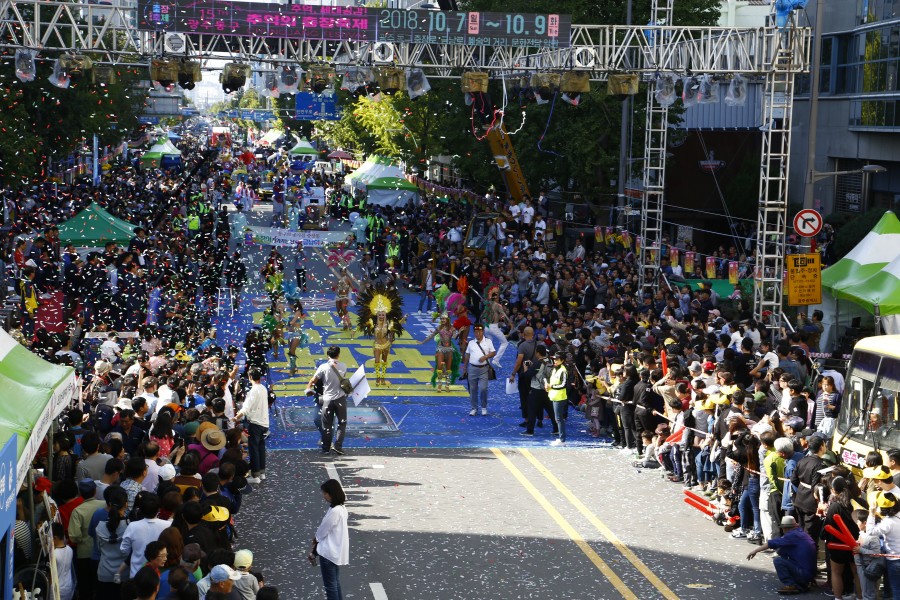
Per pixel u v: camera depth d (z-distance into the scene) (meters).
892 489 14.23
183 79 29.47
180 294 34.59
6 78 44.28
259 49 29.61
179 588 10.62
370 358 33.53
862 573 14.20
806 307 30.83
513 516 18.81
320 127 93.81
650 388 22.30
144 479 14.91
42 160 51.94
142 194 62.94
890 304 26.69
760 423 17.84
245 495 19.89
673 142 51.56
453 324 31.97
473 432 25.27
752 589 15.44
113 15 29.50
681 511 19.25
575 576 15.91
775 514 16.36
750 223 51.09
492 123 48.84
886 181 46.44
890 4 44.25
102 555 12.96
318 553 14.10
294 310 31.81
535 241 44.16
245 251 54.16
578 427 26.06
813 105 29.78
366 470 21.81
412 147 67.12
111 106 57.66
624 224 45.38
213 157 101.25
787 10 29.67
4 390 12.02
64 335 25.83
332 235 45.66
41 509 12.95
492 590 15.31
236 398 22.05
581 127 48.12
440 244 50.47
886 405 17.00
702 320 30.03
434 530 18.00
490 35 29.69
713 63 30.89
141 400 17.86
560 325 30.67
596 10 49.12
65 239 38.66
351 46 30.78
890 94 43.75
